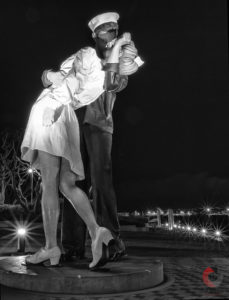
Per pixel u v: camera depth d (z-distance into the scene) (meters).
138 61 6.95
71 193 5.86
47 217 5.92
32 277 5.32
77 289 5.18
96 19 6.73
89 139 7.27
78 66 6.31
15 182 33.28
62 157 5.94
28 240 16.53
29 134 5.97
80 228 7.12
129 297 5.11
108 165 7.28
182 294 5.35
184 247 14.72
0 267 5.95
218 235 22.23
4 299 4.90
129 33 6.47
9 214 29.47
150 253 12.32
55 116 5.88
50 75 6.12
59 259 6.07
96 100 7.27
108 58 6.39
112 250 7.11
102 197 7.18
